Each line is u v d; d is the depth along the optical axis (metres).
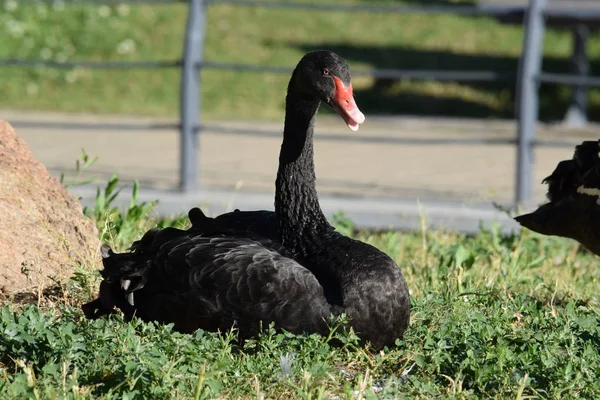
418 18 36.03
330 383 6.99
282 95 28.53
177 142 22.19
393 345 7.66
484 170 20.00
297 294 7.27
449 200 15.11
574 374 7.12
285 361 6.93
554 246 12.60
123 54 30.23
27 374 6.54
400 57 32.31
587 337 7.98
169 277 7.49
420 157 21.39
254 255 7.39
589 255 12.97
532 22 14.40
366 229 14.21
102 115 25.19
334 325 7.26
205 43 31.98
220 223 8.41
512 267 10.65
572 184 9.67
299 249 7.84
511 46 34.09
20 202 9.11
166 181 17.41
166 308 7.49
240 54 31.42
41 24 30.80
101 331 7.13
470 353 7.16
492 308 8.66
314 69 7.83
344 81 7.79
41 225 9.06
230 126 24.27
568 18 23.48
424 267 10.72
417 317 8.21
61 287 8.53
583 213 9.53
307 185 7.93
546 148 23.16
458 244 11.44
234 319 7.30
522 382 6.91
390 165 20.33
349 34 34.16
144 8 33.53
